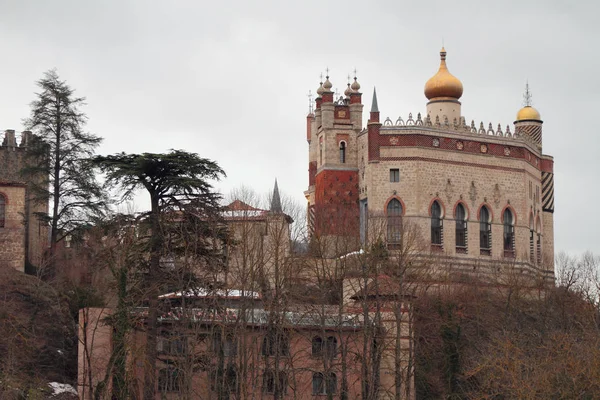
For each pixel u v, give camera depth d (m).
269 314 83.31
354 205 121.31
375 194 117.38
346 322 87.31
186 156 82.00
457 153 119.94
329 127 122.62
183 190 82.12
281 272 92.81
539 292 103.44
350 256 100.50
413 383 87.25
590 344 77.56
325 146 122.44
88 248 97.12
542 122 136.38
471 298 102.31
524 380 73.44
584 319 91.25
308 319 88.94
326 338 82.44
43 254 100.19
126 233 80.88
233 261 98.19
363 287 92.44
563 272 119.62
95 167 82.69
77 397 82.12
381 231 101.25
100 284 93.75
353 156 122.62
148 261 80.56
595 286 116.00
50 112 100.75
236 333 80.75
